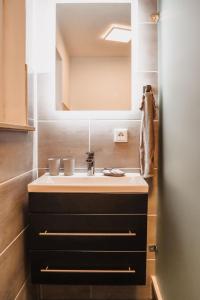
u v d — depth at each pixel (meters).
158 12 1.61
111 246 1.30
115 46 1.68
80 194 1.28
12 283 1.20
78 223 1.29
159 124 1.62
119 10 1.66
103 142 1.66
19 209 1.31
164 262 1.43
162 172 1.53
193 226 0.95
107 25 1.67
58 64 1.67
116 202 1.28
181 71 1.12
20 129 1.17
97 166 1.67
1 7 1.17
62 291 1.67
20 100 1.30
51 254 1.30
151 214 1.67
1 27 1.17
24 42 1.30
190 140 0.99
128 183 1.35
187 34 1.03
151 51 1.65
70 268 1.31
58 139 1.67
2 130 1.08
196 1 0.92
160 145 1.59
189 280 0.99
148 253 1.67
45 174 1.62
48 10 1.65
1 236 1.07
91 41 1.68
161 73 1.56
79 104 1.67
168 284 1.33
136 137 1.66
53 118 1.66
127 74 1.67
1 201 1.07
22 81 1.30
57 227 1.29
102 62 1.69
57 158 1.66
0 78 1.16
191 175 0.97
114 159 1.67
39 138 1.66
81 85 1.69
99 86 1.68
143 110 1.56
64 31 1.68
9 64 1.22
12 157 1.21
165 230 1.42
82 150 1.66
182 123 1.10
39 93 1.66
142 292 1.67
